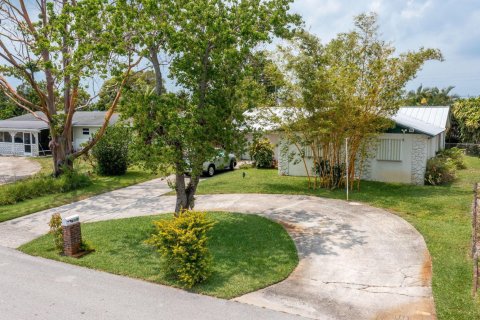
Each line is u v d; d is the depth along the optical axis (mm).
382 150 20078
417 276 9031
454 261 9633
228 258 10320
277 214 14508
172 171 12297
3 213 16188
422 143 19234
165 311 7789
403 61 16781
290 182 20531
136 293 8617
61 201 18219
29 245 12070
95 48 11719
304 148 21875
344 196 17016
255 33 11641
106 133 24484
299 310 7699
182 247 8836
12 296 8625
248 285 8742
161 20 11789
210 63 12266
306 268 9680
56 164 23469
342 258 10211
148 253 10961
